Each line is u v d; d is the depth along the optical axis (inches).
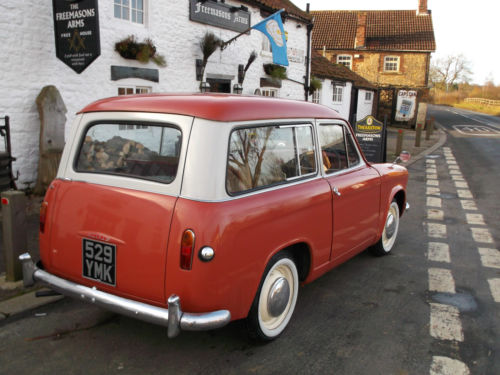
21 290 154.3
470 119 1544.0
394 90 1191.6
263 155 119.1
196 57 408.2
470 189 386.0
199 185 101.4
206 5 407.8
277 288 124.7
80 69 275.3
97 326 136.4
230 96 123.2
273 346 127.4
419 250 219.0
